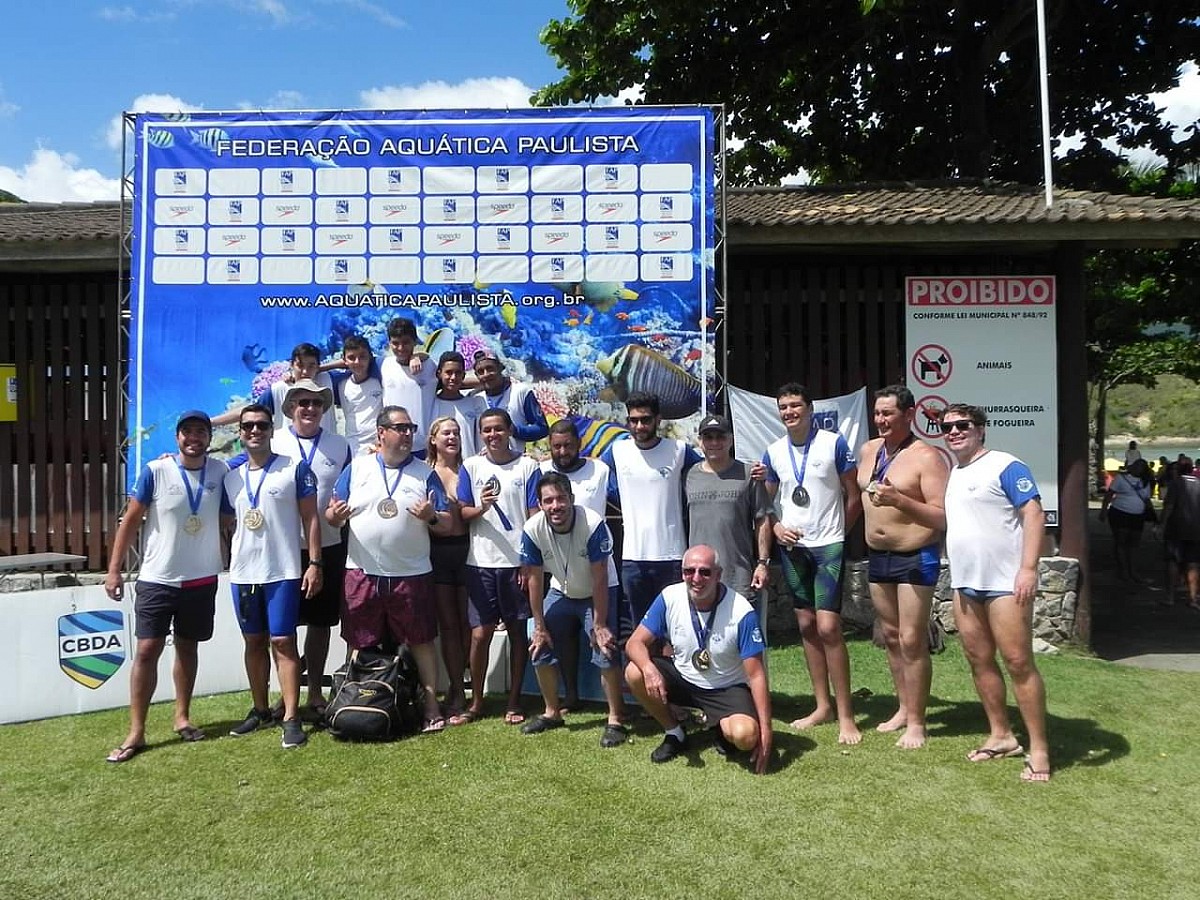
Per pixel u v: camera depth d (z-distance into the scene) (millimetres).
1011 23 11945
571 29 13297
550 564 4887
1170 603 10094
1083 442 7340
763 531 4898
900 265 7680
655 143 6957
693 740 4762
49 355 7754
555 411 6992
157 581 4711
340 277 6984
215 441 6910
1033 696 4238
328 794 4066
